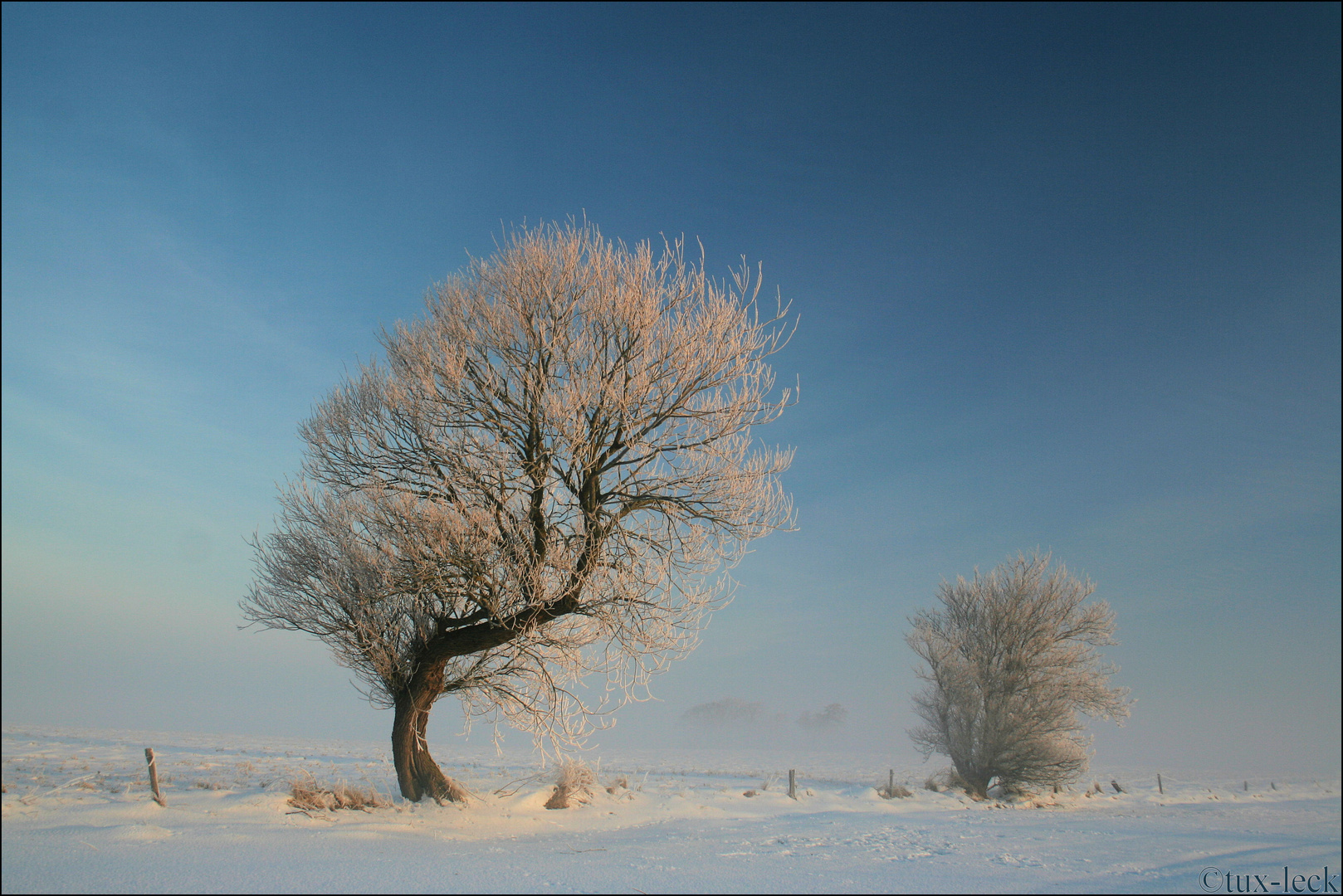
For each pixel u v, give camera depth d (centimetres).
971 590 3022
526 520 1312
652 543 1384
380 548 1370
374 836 1114
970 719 2856
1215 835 1630
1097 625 2881
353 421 1416
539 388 1319
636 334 1322
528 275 1346
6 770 1794
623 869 884
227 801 1299
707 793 2216
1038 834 1491
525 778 1822
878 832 1434
